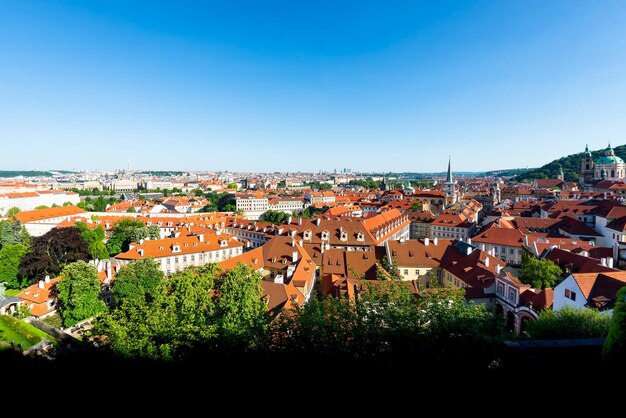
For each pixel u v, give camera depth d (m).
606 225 93.88
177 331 26.30
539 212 136.12
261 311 38.41
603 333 29.61
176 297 38.00
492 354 19.56
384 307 23.20
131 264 63.97
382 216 116.38
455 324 20.58
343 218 106.12
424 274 74.75
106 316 32.91
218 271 49.88
